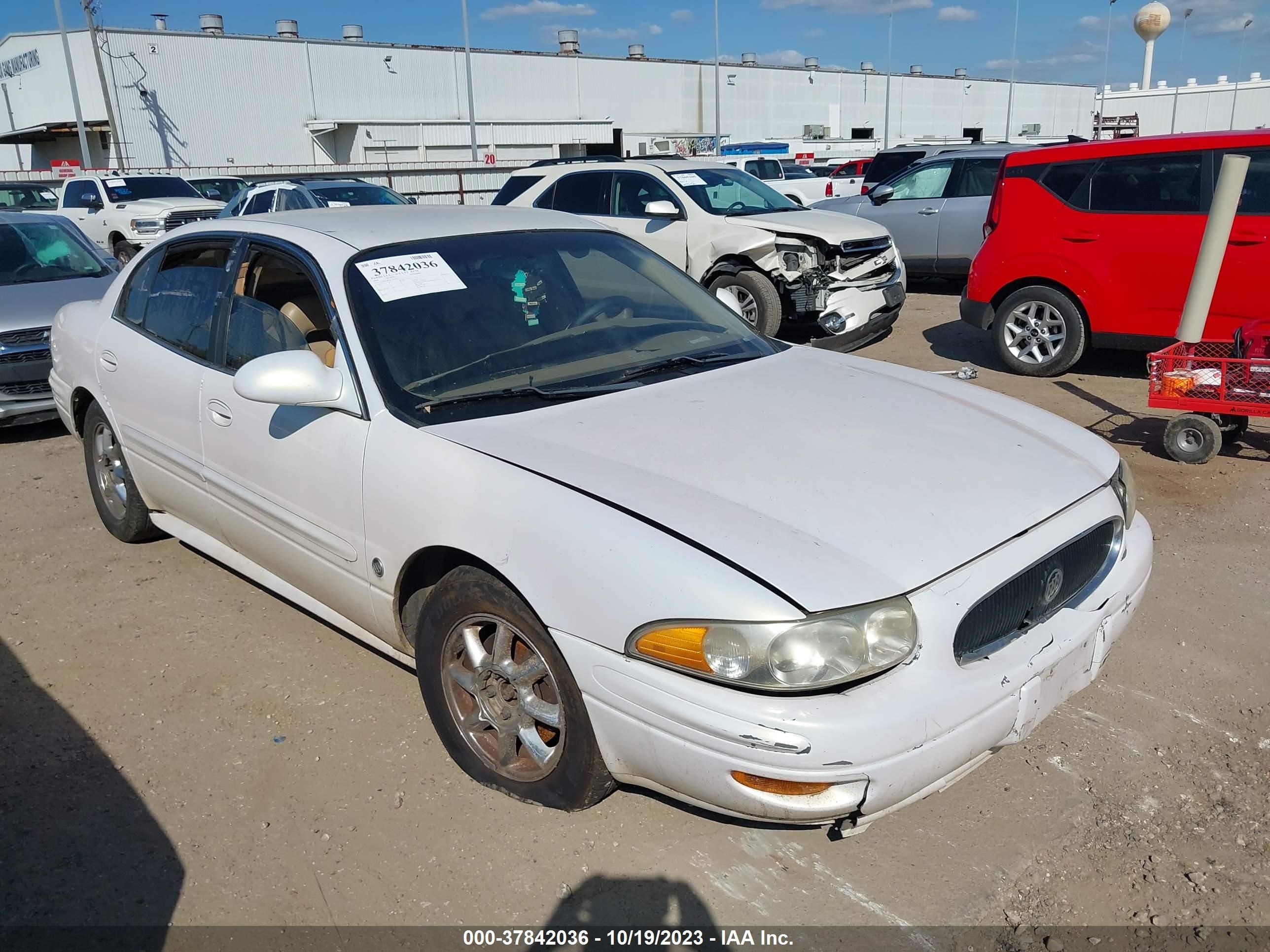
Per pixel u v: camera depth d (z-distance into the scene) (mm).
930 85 63531
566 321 3461
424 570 2980
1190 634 3820
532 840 2748
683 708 2232
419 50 45531
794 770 2150
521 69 48312
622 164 10094
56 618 4148
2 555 4844
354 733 3273
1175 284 6949
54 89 41594
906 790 2260
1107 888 2559
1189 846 2705
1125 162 7141
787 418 2969
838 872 2629
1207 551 4543
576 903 2525
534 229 3834
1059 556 2627
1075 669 2660
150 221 17094
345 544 3098
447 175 29719
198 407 3703
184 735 3283
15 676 3688
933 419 3061
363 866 2662
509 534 2553
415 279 3330
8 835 2809
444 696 2930
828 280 8672
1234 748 3129
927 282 13875
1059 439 3107
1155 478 5504
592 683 2404
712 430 2855
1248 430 6348
